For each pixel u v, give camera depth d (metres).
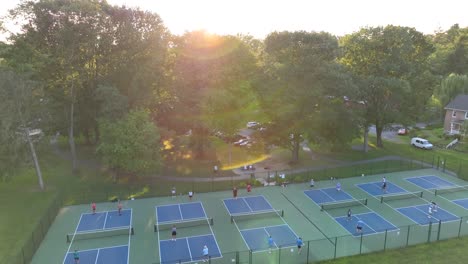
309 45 51.59
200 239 34.75
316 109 53.97
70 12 47.75
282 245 33.22
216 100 50.47
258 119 58.84
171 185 49.06
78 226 37.72
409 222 37.59
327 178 51.12
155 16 56.66
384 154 62.34
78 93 57.81
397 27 59.66
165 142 61.88
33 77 50.81
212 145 68.56
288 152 64.56
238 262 30.23
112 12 54.09
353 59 62.78
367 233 35.31
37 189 47.56
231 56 53.34
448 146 66.31
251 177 50.81
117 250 33.00
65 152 65.50
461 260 29.75
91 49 52.62
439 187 47.25
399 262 29.75
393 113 60.09
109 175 52.97
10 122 40.75
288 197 44.84
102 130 47.22
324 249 32.38
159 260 31.23
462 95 76.19
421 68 62.34
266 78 52.97
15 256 31.50
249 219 38.97
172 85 55.94
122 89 55.84
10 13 48.34
